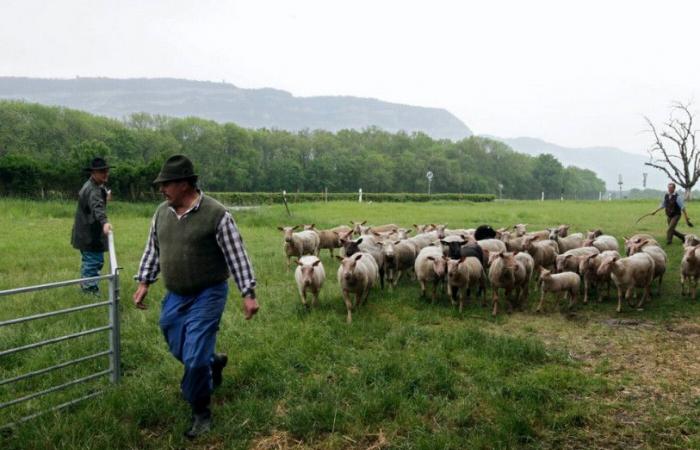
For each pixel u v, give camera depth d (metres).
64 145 84.75
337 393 6.07
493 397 6.06
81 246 9.81
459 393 6.26
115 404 5.61
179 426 5.29
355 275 9.46
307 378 6.59
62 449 4.77
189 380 5.05
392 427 5.45
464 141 153.75
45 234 19.73
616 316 10.19
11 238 18.42
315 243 16.00
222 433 5.23
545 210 43.56
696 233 22.88
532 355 7.54
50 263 13.65
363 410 5.66
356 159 113.81
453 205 56.09
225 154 101.81
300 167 105.69
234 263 5.23
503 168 153.12
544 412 5.75
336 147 121.50
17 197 32.59
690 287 11.83
